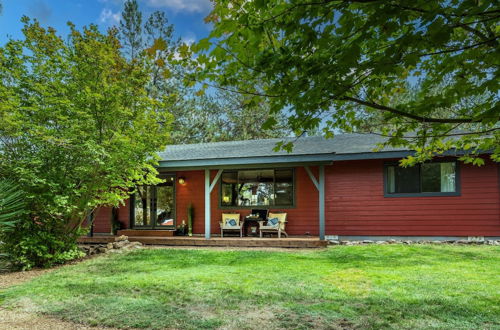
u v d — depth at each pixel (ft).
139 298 14.58
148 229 40.32
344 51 7.56
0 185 10.37
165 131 29.17
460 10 6.15
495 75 7.88
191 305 13.58
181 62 9.60
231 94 71.67
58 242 24.18
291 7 7.12
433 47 7.80
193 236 37.68
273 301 13.94
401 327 11.03
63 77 25.71
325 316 12.12
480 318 11.71
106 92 24.99
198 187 39.58
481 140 11.93
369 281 17.07
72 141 23.84
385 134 12.72
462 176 31.99
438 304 13.26
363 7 7.05
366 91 9.91
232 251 28.50
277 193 37.37
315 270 19.98
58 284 17.39
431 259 23.07
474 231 31.40
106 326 11.58
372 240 33.86
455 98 8.85
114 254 28.07
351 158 32.22
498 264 21.18
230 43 8.27
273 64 8.45
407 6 6.24
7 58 24.48
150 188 41.04
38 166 23.16
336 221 35.09
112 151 25.72
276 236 36.11
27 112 24.64
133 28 65.00
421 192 33.01
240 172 38.55
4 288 17.24
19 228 23.13
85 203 26.17
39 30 25.58
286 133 70.03
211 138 73.26
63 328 11.43
